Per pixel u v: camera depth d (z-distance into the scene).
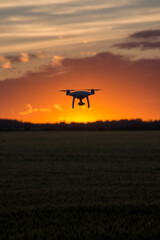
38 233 11.11
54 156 42.41
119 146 59.66
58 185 21.30
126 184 21.50
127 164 33.38
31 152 48.09
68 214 13.65
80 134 129.50
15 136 110.25
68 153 46.59
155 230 11.34
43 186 20.91
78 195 17.86
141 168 30.14
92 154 44.88
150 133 133.12
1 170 28.95
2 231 11.47
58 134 131.25
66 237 10.67
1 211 14.08
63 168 30.38
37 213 13.80
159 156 41.44
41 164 33.59
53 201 16.33
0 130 181.50
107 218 12.96
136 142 71.75
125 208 14.35
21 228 11.71
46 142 74.31
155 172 27.55
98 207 14.55
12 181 23.02
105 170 28.98
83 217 13.18
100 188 19.97
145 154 44.12
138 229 11.58
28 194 18.11
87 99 21.17
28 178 24.36
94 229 11.58
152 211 13.87
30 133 144.25
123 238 10.62
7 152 47.81
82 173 27.23
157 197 17.12
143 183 21.86
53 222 12.53
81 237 10.67
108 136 106.94
